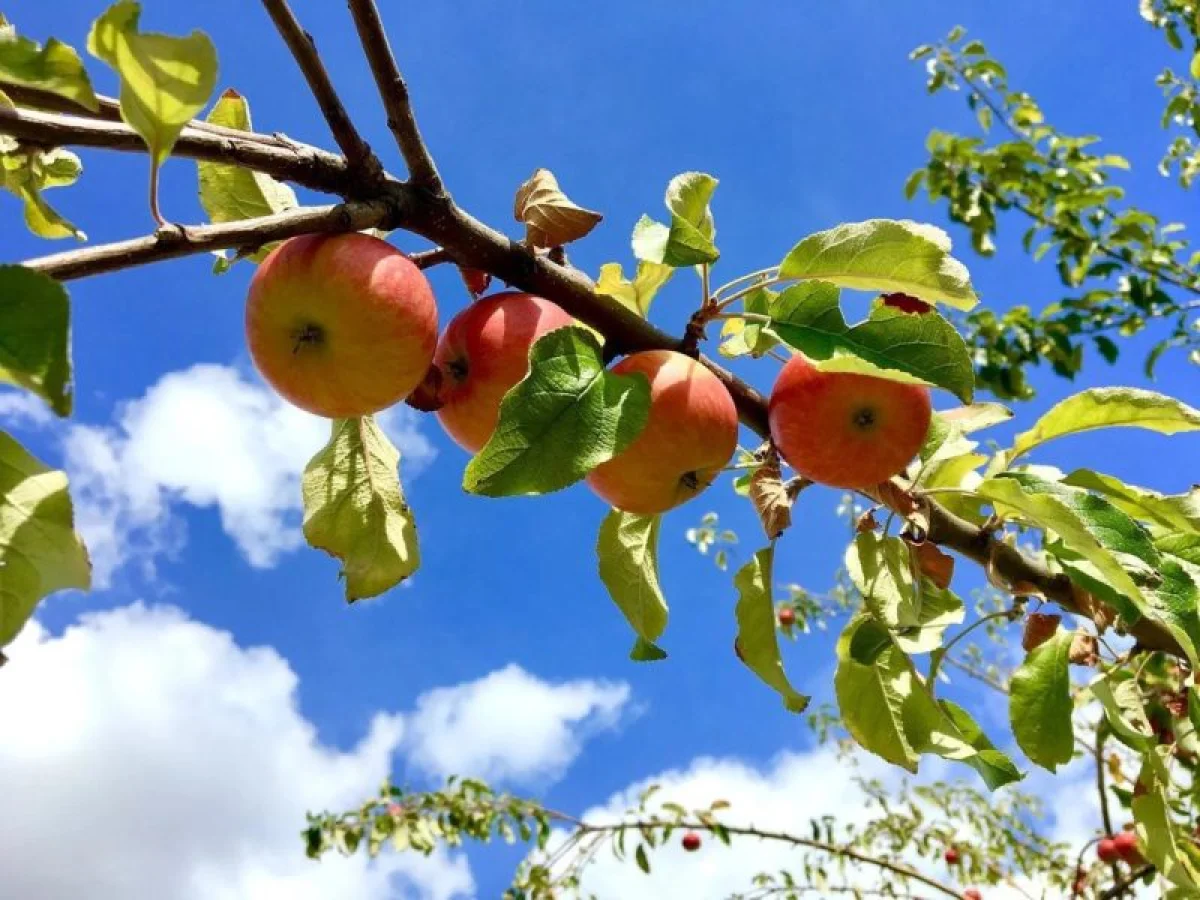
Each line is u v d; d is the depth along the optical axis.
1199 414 0.47
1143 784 0.51
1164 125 1.35
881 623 0.45
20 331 0.24
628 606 0.45
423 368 0.38
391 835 1.36
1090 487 0.48
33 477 0.29
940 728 0.48
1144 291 1.28
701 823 1.21
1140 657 0.55
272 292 0.36
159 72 0.29
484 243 0.40
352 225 0.36
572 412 0.35
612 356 0.43
